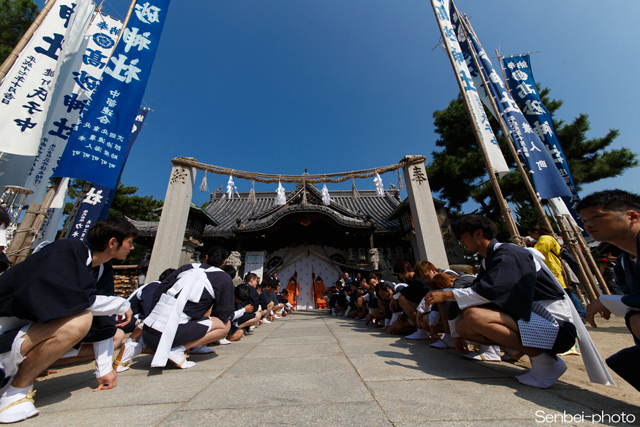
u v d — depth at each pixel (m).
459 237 2.47
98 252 1.99
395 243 13.35
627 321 1.47
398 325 4.38
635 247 1.59
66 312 1.51
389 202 17.11
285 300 10.44
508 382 1.84
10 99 3.78
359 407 1.43
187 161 7.64
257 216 13.98
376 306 5.68
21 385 1.43
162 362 2.27
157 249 6.90
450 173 11.90
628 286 1.71
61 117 5.04
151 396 1.71
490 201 12.13
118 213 16.42
